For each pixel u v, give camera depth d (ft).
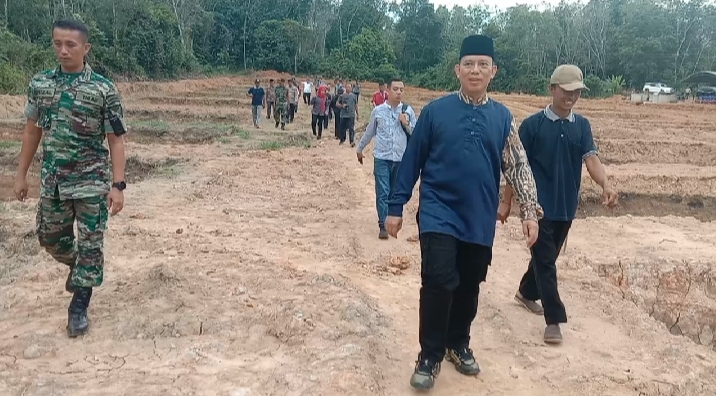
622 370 15.74
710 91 188.34
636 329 18.66
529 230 13.71
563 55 243.19
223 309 17.33
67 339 15.39
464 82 13.35
